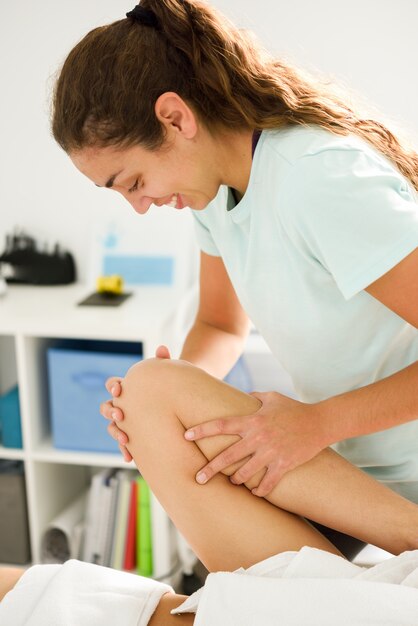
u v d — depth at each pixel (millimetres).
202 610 906
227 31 1043
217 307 1438
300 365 1172
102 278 2225
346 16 2107
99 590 986
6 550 2240
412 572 904
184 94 1009
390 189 945
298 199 966
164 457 1066
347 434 1035
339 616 850
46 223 2410
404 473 1208
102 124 989
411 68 2107
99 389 2104
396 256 920
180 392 1074
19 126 2350
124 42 999
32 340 2135
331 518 1069
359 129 1051
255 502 1064
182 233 2309
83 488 2504
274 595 891
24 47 2293
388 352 1132
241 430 1042
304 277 1056
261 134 1041
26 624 933
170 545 2176
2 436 2211
